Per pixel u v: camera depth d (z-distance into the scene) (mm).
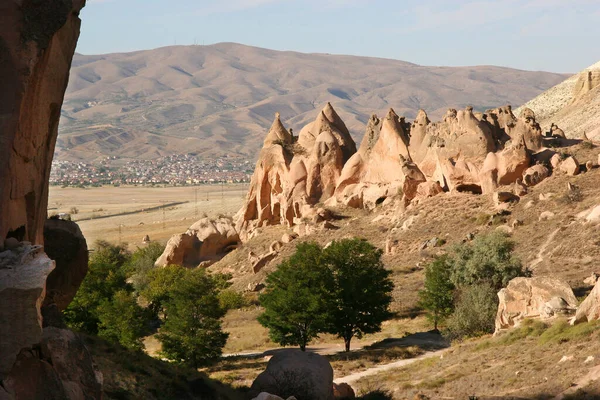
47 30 15336
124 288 62594
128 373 27078
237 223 110500
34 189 16859
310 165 103000
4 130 14734
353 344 59625
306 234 94125
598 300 38875
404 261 78875
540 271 64688
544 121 192375
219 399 29016
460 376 38219
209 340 50375
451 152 88125
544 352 37344
